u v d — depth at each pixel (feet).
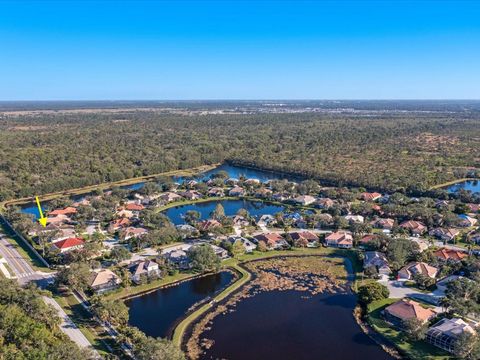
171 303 432.66
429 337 356.18
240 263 529.45
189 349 353.10
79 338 354.54
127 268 491.72
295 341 366.43
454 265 488.02
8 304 374.84
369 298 420.77
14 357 298.35
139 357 310.45
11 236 616.80
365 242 570.87
